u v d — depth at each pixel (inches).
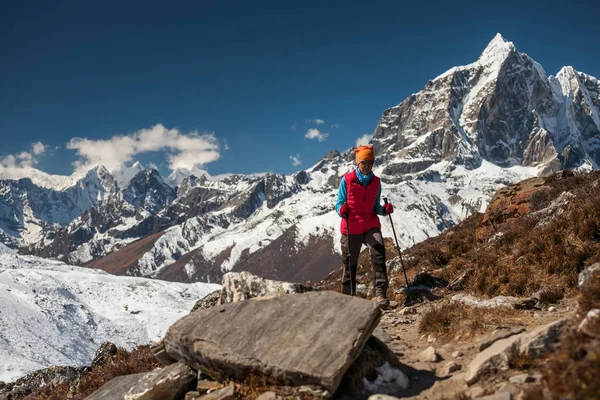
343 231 430.0
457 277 473.7
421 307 414.3
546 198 621.3
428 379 243.3
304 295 261.1
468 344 281.0
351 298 251.4
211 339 245.9
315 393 212.1
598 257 359.9
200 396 239.6
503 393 187.0
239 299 288.0
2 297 5841.5
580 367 170.2
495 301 346.3
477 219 784.3
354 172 423.5
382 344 256.1
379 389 225.5
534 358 212.7
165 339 262.1
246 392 226.8
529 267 409.1
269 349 232.4
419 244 903.7
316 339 230.4
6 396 527.8
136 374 316.2
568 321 227.0
